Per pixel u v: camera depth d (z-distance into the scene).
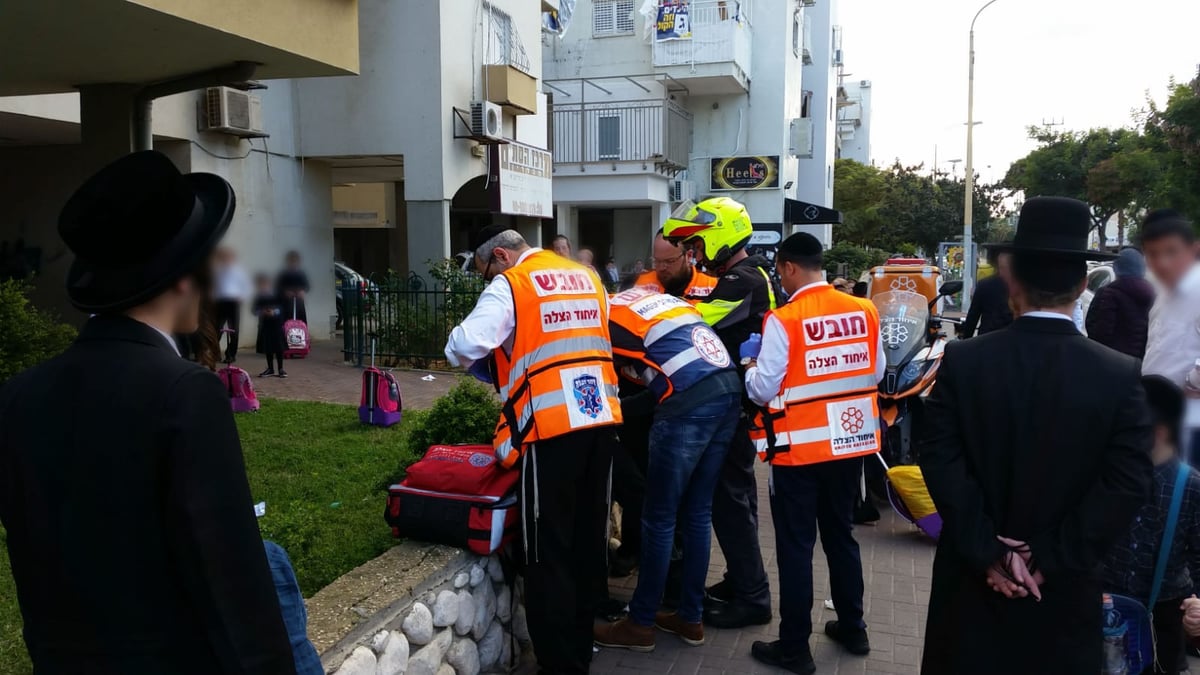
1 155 11.34
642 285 4.57
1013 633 2.29
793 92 26.47
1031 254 2.32
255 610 1.53
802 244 3.71
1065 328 2.34
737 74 22.64
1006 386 2.31
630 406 3.88
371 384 7.23
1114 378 2.23
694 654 4.00
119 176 1.50
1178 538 2.74
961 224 44.09
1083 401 2.22
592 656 3.88
